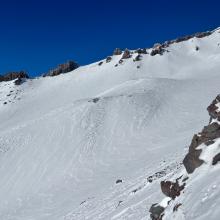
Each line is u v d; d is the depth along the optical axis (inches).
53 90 4965.6
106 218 984.3
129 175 1414.9
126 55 5374.0
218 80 3110.2
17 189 1785.2
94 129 2253.9
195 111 2285.9
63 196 1547.7
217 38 5733.3
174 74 4702.3
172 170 1059.9
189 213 468.4
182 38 5979.3
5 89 5241.1
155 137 1980.8
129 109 2440.9
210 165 552.4
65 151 2060.8
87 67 5561.0
